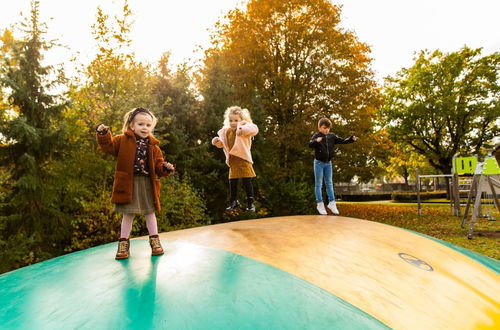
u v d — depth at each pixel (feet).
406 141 100.58
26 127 20.38
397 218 51.42
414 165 116.26
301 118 52.19
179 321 4.42
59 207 25.21
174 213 30.55
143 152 8.23
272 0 52.80
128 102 26.91
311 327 4.61
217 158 39.14
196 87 40.96
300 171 51.90
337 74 54.49
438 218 48.39
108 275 6.20
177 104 37.55
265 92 54.65
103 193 24.62
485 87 88.12
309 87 56.49
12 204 21.80
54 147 22.44
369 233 10.85
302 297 5.44
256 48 52.65
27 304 5.10
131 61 29.45
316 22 55.36
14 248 20.16
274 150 47.78
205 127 38.91
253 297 5.22
